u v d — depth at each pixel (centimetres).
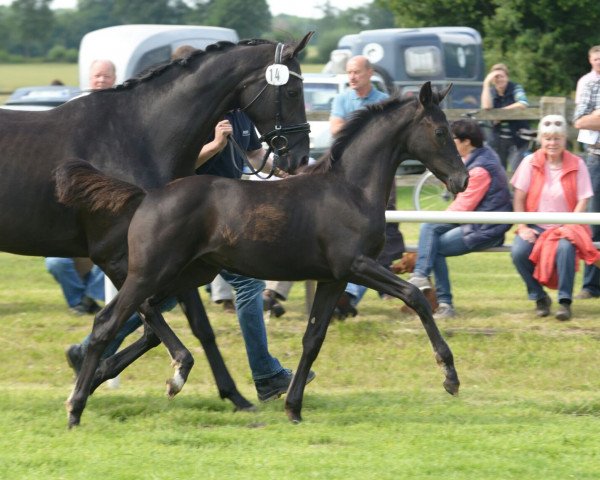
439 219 1173
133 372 1125
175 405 959
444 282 1273
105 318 875
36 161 909
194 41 2552
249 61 964
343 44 2892
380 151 903
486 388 1069
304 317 1302
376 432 855
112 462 749
